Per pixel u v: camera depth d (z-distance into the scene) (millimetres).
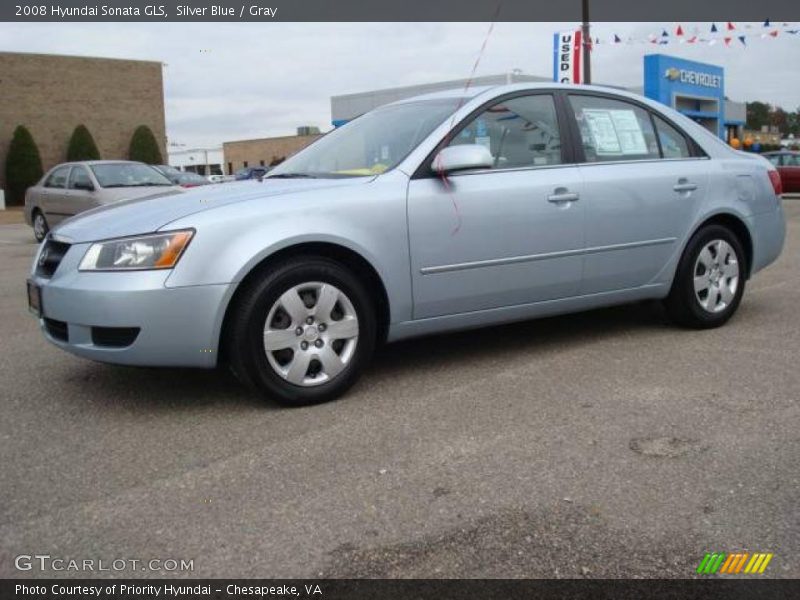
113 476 3119
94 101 32875
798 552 2477
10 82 30703
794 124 96438
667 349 4863
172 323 3592
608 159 4941
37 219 13914
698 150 5402
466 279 4324
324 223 3852
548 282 4633
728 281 5430
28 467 3227
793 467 3072
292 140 61719
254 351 3727
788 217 15914
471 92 4676
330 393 3939
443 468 3127
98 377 4504
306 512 2785
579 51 15766
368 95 30047
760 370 4355
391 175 4156
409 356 4852
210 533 2654
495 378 4332
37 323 6230
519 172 4539
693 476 3010
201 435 3543
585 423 3590
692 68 33125
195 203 3887
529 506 2797
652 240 5027
